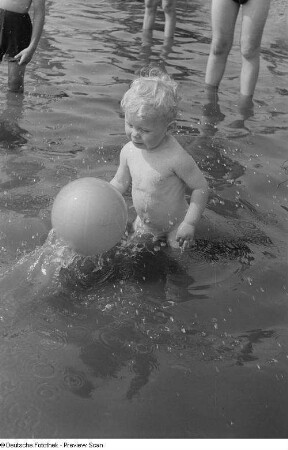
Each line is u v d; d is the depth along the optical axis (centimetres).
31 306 237
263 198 306
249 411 209
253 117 392
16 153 329
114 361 220
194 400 211
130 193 302
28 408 205
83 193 245
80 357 221
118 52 498
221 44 421
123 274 255
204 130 371
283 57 509
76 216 242
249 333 235
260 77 457
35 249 261
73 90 412
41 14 399
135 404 208
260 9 400
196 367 221
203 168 328
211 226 284
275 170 330
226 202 301
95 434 200
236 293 251
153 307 242
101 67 456
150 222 278
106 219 243
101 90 414
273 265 265
